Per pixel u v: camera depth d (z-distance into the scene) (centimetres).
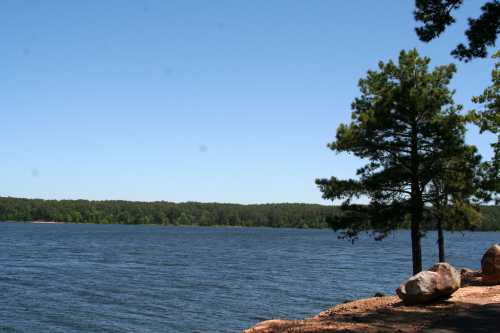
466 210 2666
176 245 12000
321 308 3494
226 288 4494
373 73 2886
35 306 3466
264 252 9906
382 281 5059
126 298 3872
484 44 1555
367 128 2689
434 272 1722
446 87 2792
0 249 9056
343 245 13162
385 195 2725
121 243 12175
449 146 2592
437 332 1259
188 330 2817
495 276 2248
